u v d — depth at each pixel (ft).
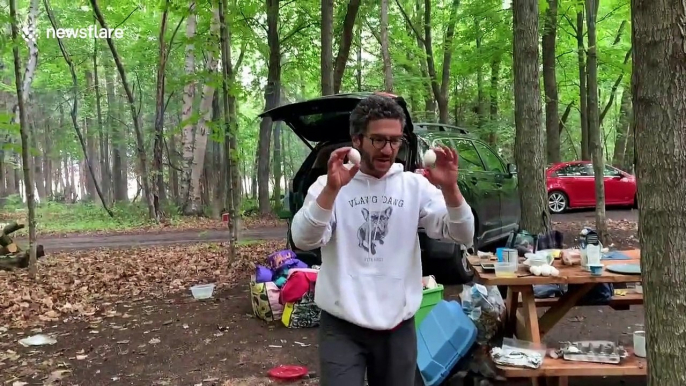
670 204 6.01
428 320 11.46
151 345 14.67
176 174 81.97
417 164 17.54
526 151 20.25
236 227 29.32
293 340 14.78
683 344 5.98
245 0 43.16
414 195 6.64
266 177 56.34
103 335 15.66
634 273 10.39
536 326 10.88
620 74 49.34
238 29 27.76
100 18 47.37
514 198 25.39
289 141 93.86
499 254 11.89
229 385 11.89
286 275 17.25
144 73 66.64
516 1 20.27
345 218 6.45
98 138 99.50
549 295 13.05
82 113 77.20
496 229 23.22
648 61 6.07
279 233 39.70
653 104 6.06
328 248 6.53
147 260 28.07
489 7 45.39
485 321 12.18
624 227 34.55
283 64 59.31
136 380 12.35
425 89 61.05
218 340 14.90
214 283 22.09
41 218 61.82
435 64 60.49
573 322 15.70
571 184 44.86
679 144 5.93
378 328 6.34
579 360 10.27
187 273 24.26
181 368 12.98
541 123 20.43
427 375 10.30
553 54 46.16
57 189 139.85
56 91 80.74
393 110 6.31
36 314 17.92
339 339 6.46
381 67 59.26
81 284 22.38
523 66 20.22
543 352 10.51
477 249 21.39
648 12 6.04
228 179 25.46
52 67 66.44
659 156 6.05
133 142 78.13
